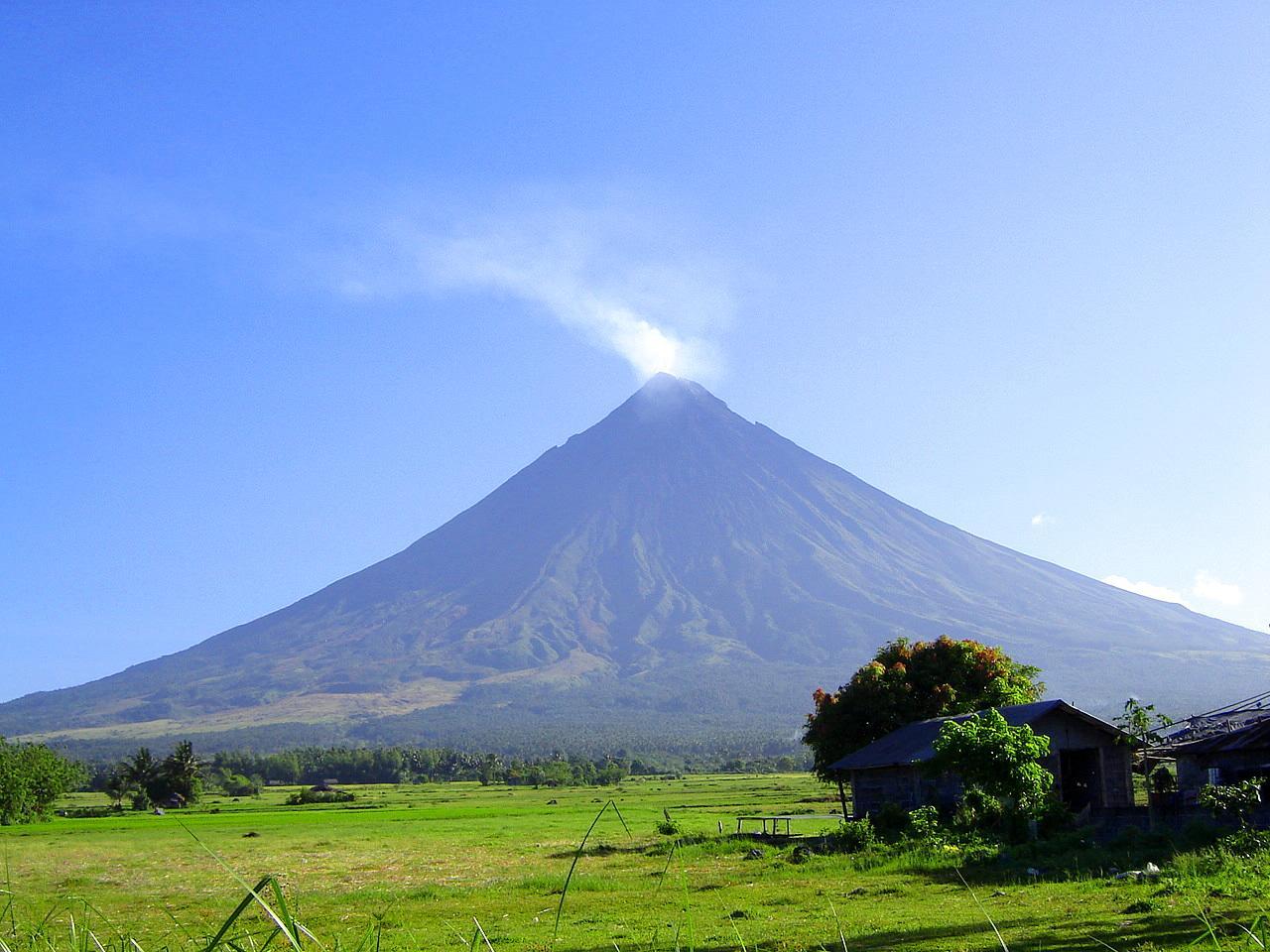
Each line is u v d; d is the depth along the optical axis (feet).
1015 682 167.53
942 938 58.70
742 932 65.62
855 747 165.89
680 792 417.49
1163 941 51.26
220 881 136.87
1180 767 126.72
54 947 25.96
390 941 68.49
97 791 600.80
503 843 197.06
